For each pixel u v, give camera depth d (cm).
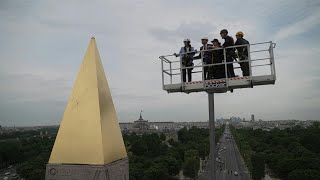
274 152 13200
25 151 15638
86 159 1223
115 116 1376
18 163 15388
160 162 10038
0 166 14625
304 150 11850
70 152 1252
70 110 1307
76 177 1223
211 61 1557
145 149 14788
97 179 1191
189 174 10006
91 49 1363
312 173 8281
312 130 18375
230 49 1527
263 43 1380
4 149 14450
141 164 10169
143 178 9044
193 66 1503
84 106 1293
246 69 1465
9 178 11500
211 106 1507
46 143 17200
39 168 9862
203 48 1591
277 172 10350
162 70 1545
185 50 1625
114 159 1288
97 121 1258
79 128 1270
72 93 1330
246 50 1487
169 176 10256
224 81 1413
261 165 9662
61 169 1241
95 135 1242
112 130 1322
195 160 10169
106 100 1338
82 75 1340
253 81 1375
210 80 1445
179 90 1551
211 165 1423
